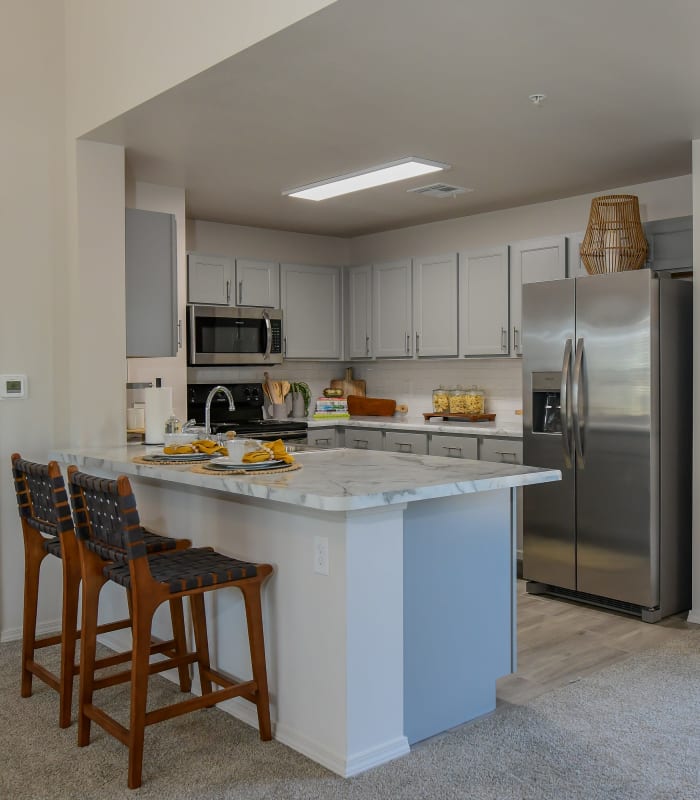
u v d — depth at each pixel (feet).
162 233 13.98
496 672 9.96
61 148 13.23
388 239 21.38
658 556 13.55
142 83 11.24
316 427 19.71
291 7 8.73
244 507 9.68
